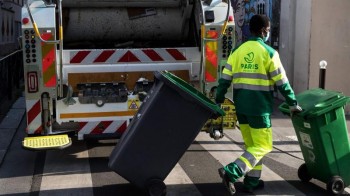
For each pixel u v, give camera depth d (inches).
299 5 410.9
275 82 185.3
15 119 349.1
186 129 177.9
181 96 174.9
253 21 193.6
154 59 251.3
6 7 1014.4
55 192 198.5
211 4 251.4
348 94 391.5
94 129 241.6
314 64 390.6
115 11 277.0
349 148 191.6
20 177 220.8
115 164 178.1
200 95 186.4
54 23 229.6
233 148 275.3
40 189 202.5
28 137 233.6
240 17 561.9
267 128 189.0
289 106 186.7
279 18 448.8
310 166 200.1
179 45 297.3
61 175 223.1
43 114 234.8
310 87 393.4
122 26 280.8
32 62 230.1
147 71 250.2
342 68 389.7
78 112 239.9
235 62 193.0
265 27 192.9
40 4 231.3
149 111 175.9
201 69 249.8
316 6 384.5
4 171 231.0
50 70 231.8
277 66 184.7
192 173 224.5
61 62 231.6
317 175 199.5
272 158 253.6
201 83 251.3
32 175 223.9
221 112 177.3
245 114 189.0
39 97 233.0
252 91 187.0
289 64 429.7
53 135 236.7
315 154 192.7
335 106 184.4
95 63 244.2
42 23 228.8
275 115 377.7
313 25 386.9
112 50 246.2
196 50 256.4
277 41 454.3
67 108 238.7
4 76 431.5
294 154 262.4
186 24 287.3
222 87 197.3
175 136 177.9
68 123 239.8
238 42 568.7
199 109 176.4
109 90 243.1
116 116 243.1
